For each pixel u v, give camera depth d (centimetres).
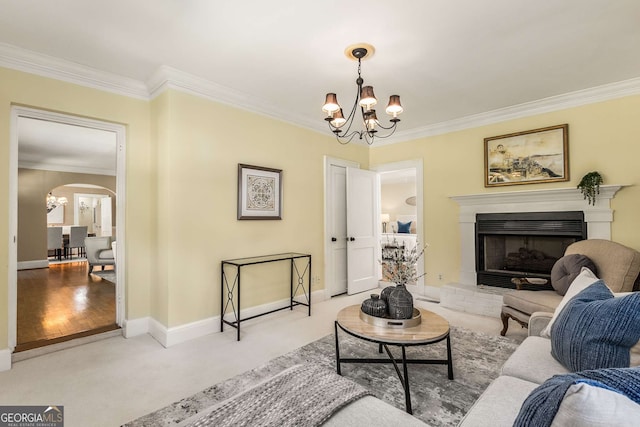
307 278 417
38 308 381
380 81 304
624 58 262
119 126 308
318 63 270
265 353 265
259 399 123
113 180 768
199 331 303
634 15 206
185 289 296
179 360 252
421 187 459
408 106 370
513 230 378
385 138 492
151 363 247
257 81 305
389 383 215
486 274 400
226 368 239
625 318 119
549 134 354
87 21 213
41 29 222
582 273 182
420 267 457
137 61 268
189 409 189
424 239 455
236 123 338
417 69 280
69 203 938
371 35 229
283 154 389
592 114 329
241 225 342
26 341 277
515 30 223
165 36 231
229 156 332
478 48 246
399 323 213
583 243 296
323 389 130
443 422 175
